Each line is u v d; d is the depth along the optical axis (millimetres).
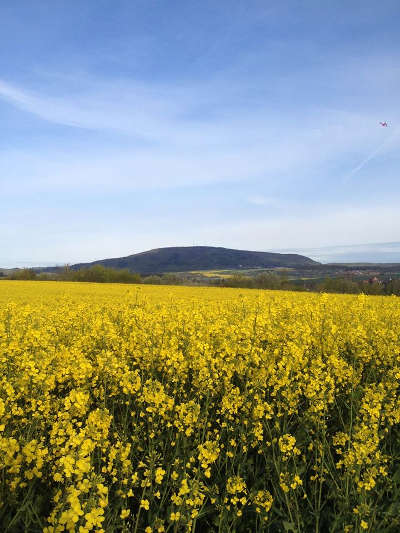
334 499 4809
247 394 6203
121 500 4281
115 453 4410
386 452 5641
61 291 37562
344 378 7066
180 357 7074
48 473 4738
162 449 5613
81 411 5352
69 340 9836
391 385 6488
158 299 26797
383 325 11477
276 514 4750
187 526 4039
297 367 6855
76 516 2984
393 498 4672
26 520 4117
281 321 10789
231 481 4336
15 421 5340
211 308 14398
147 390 5449
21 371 6422
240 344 7715
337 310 12273
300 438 5875
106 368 6371
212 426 6480
